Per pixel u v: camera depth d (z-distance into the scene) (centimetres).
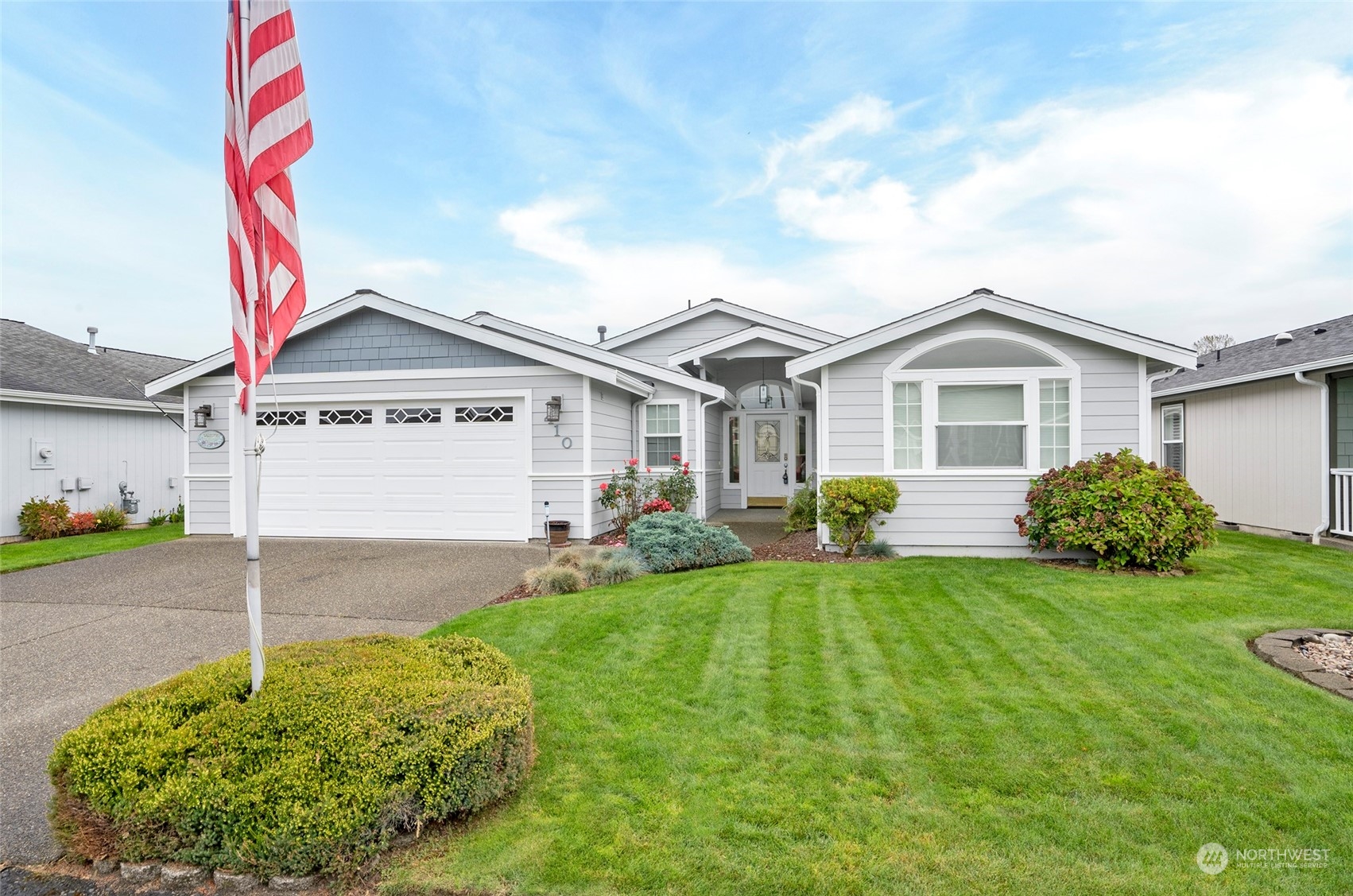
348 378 1034
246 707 283
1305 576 693
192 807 246
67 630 555
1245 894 231
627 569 712
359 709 277
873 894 233
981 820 274
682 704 388
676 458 1301
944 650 470
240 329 314
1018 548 832
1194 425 1309
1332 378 969
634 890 238
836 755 328
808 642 493
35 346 1448
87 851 256
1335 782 298
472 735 272
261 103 319
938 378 843
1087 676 421
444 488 1019
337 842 243
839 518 812
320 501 1041
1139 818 275
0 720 385
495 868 249
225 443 1078
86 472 1331
